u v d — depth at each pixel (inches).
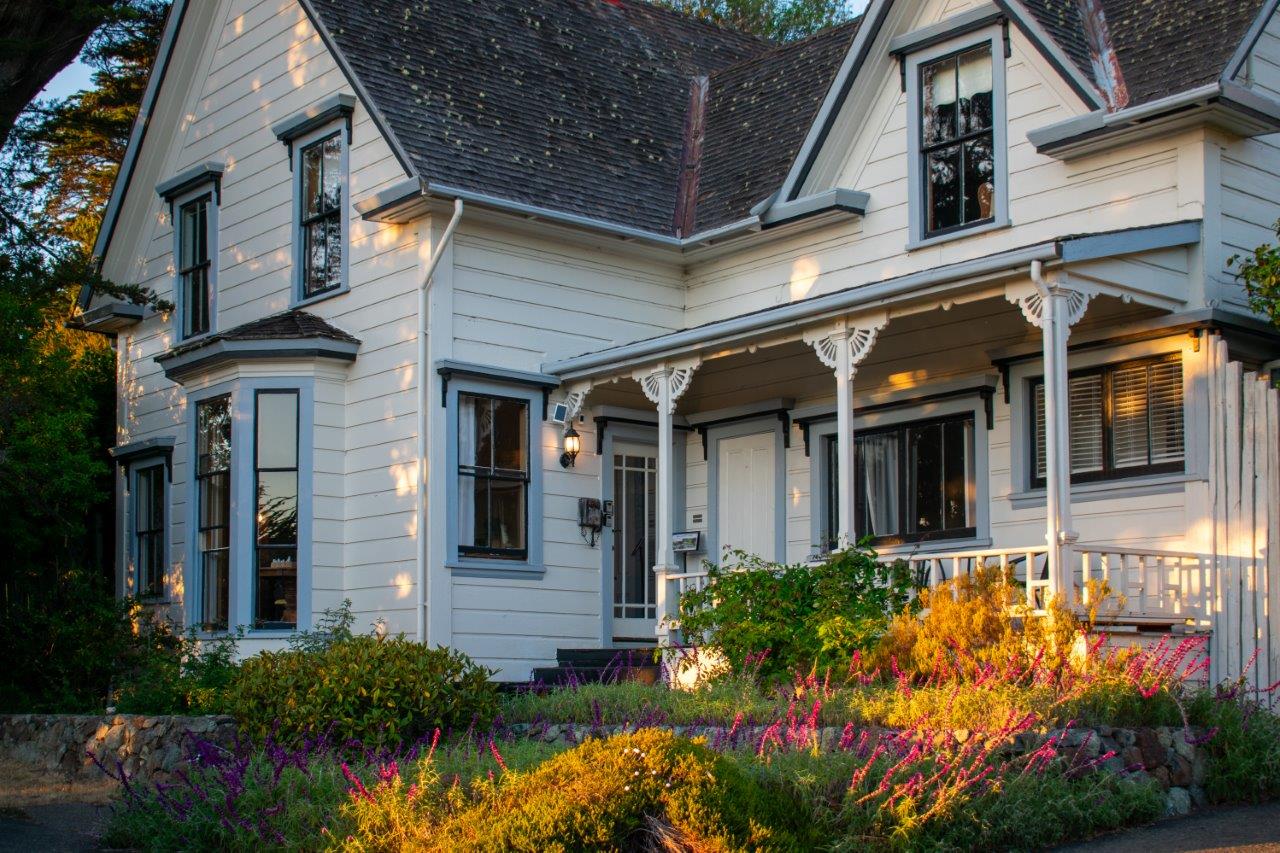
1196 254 500.4
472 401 597.3
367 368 609.0
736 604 500.1
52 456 659.4
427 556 573.3
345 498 611.5
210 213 705.6
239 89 695.1
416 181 568.7
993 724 356.5
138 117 742.5
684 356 573.9
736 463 665.6
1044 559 535.2
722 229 638.5
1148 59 526.0
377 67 616.4
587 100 703.7
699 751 317.1
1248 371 515.5
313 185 649.0
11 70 717.9
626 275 659.4
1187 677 445.4
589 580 628.4
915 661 436.5
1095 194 536.7
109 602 640.4
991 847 329.7
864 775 328.5
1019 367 560.1
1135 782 365.1
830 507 625.6
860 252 615.5
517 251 618.2
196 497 634.2
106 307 749.3
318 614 596.7
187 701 531.2
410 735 436.8
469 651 580.7
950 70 593.3
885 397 605.6
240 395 608.1
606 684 548.1
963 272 472.4
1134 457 517.0
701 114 750.5
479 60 671.1
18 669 620.1
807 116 672.4
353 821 348.2
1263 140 530.6
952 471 585.0
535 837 296.7
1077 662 417.7
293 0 663.8
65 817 427.5
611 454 648.4
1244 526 471.5
